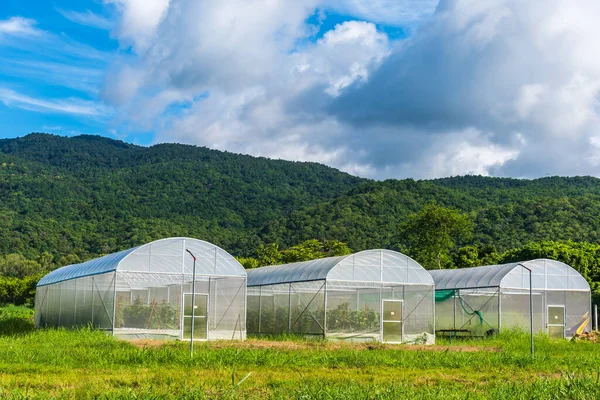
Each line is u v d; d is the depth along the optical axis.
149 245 38.22
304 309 42.81
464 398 17.03
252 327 48.81
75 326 43.22
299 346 32.84
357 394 17.02
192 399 16.25
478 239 97.81
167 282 38.50
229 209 161.38
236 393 17.14
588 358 28.94
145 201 153.62
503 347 35.16
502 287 44.59
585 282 46.47
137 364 23.48
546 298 45.50
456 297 48.06
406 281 42.81
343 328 40.75
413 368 24.48
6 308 76.06
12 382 18.62
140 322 37.41
